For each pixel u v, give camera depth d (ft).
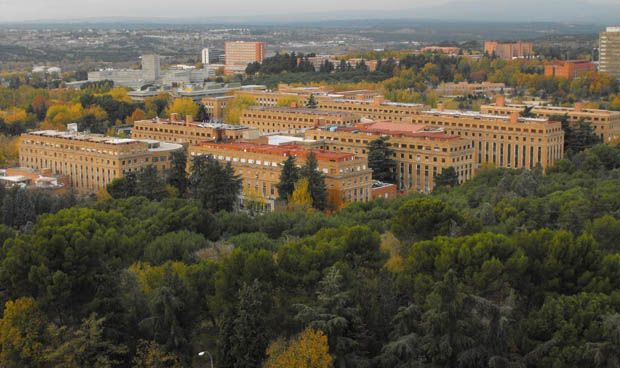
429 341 605.31
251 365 627.87
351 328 627.05
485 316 614.75
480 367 604.08
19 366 653.71
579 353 576.61
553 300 619.26
